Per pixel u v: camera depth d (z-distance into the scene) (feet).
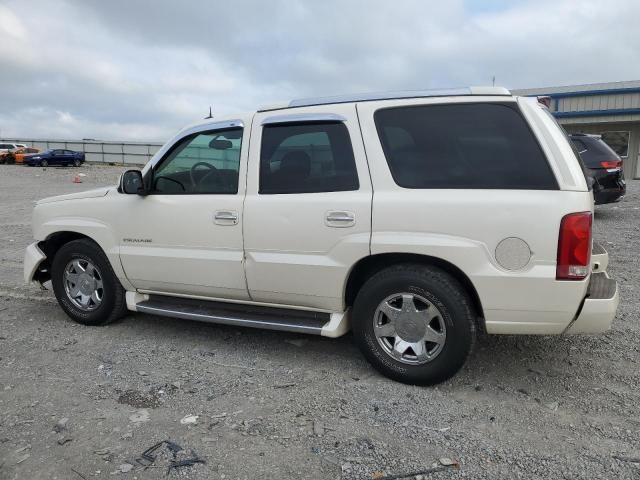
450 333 11.54
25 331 16.14
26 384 12.50
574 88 87.76
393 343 12.35
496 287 11.08
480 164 11.40
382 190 11.93
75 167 140.56
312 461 9.41
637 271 21.95
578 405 11.25
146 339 15.37
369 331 12.36
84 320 16.43
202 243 13.89
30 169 125.70
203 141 14.10
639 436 10.03
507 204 10.92
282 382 12.46
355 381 12.48
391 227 11.71
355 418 10.82
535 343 14.52
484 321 11.50
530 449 9.70
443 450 9.70
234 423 10.68
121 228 15.12
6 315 17.72
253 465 9.32
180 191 14.38
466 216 11.15
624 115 79.66
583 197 10.79
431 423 10.61
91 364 13.64
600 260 13.69
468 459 9.42
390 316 12.15
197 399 11.70
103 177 103.19
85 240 16.14
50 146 182.91
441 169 11.64
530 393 11.80
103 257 15.79
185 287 14.46
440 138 11.74
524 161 11.11
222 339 15.28
